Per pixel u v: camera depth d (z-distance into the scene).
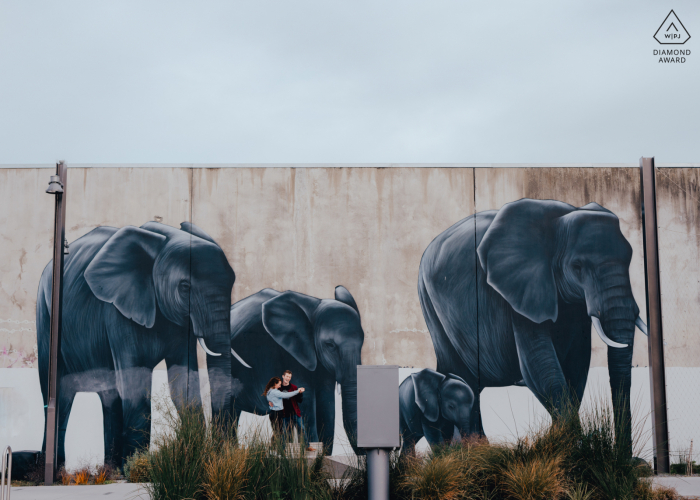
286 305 10.89
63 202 10.48
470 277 10.98
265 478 6.55
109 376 10.66
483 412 10.65
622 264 10.97
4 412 10.55
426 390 10.70
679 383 10.63
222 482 6.25
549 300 10.90
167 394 10.64
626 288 10.91
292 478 6.55
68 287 10.84
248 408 10.60
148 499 7.50
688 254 10.93
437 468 6.62
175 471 6.46
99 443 10.49
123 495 8.09
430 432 10.58
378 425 6.19
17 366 10.69
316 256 11.01
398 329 10.86
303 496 6.41
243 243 11.02
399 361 10.80
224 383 10.67
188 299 10.88
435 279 10.97
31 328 10.78
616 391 10.67
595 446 7.00
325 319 10.86
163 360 10.73
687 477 9.38
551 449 7.00
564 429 7.31
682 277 10.89
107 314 10.80
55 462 10.20
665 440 10.39
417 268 11.00
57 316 10.21
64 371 10.65
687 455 10.35
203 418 7.56
